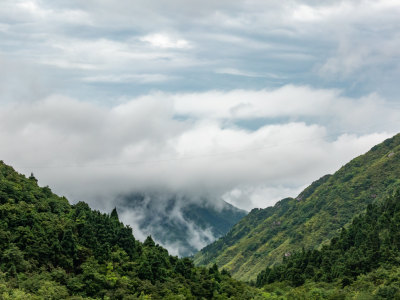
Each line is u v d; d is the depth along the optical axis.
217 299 161.75
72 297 135.38
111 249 164.50
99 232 167.75
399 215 198.12
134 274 156.50
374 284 162.25
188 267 173.12
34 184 188.00
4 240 143.75
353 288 164.12
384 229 199.50
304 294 170.12
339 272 181.62
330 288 174.00
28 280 134.88
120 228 175.00
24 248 146.50
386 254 177.38
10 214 152.00
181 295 148.62
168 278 160.88
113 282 146.75
